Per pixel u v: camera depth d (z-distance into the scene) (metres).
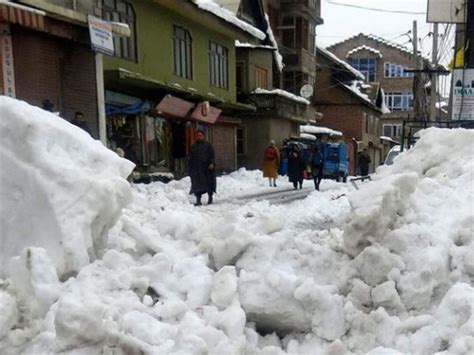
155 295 3.15
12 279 2.82
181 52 19.84
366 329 3.11
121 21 15.88
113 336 2.55
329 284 3.44
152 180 16.73
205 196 13.75
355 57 53.72
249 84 26.28
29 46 11.09
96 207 3.20
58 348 2.48
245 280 3.15
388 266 3.28
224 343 2.68
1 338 2.57
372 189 3.66
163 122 18.88
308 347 3.04
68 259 3.00
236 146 25.80
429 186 4.06
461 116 14.62
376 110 44.72
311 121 32.56
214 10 20.39
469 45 15.38
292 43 32.44
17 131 3.28
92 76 13.20
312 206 10.68
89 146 3.54
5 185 3.26
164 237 4.00
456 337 2.77
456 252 3.42
